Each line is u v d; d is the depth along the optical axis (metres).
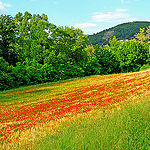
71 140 5.62
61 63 28.22
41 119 10.14
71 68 28.20
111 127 6.28
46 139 6.57
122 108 8.78
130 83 16.20
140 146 4.97
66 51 29.88
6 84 22.97
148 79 16.47
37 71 25.38
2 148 6.81
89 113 9.62
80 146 5.13
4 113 12.70
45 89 20.00
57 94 16.98
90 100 12.90
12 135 8.30
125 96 12.04
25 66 25.73
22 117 11.23
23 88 21.69
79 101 13.18
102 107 10.41
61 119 9.44
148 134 5.48
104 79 21.81
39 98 16.27
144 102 8.75
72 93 16.53
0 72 22.97
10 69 24.30
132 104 8.97
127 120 6.70
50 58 27.42
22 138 7.64
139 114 7.16
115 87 15.76
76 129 6.88
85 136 5.81
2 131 9.11
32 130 8.48
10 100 16.58
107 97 12.84
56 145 5.42
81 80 23.67
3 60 24.59
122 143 5.15
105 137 5.56
